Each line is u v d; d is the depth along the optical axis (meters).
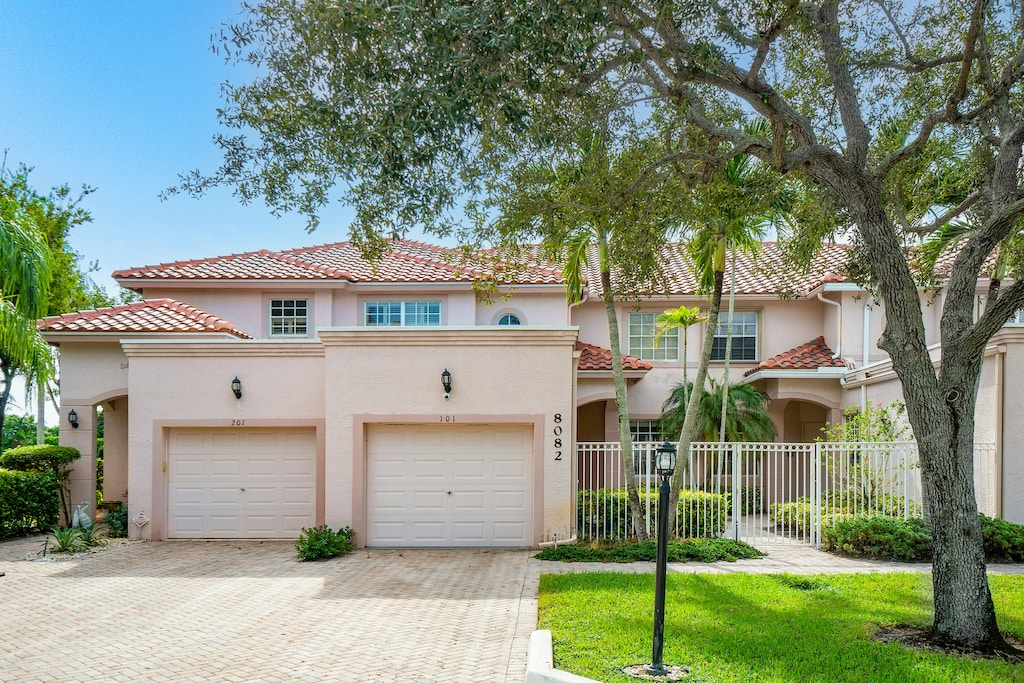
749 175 11.76
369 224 9.39
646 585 9.77
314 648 7.55
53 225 25.73
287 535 14.30
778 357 19.19
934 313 18.64
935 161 11.02
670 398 18.47
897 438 14.95
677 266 21.50
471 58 6.93
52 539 14.24
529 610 8.99
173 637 8.00
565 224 11.40
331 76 7.78
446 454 13.73
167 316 16.03
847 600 8.91
